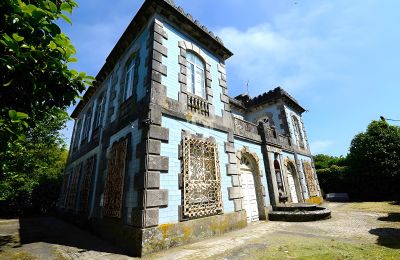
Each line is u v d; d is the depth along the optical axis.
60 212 13.79
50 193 17.69
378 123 17.97
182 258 4.66
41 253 5.59
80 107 16.47
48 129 12.01
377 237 5.59
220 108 9.01
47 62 2.91
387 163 16.16
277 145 12.54
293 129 16.03
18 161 7.69
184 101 7.39
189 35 8.81
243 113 17.38
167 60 7.41
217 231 6.77
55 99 3.36
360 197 18.36
